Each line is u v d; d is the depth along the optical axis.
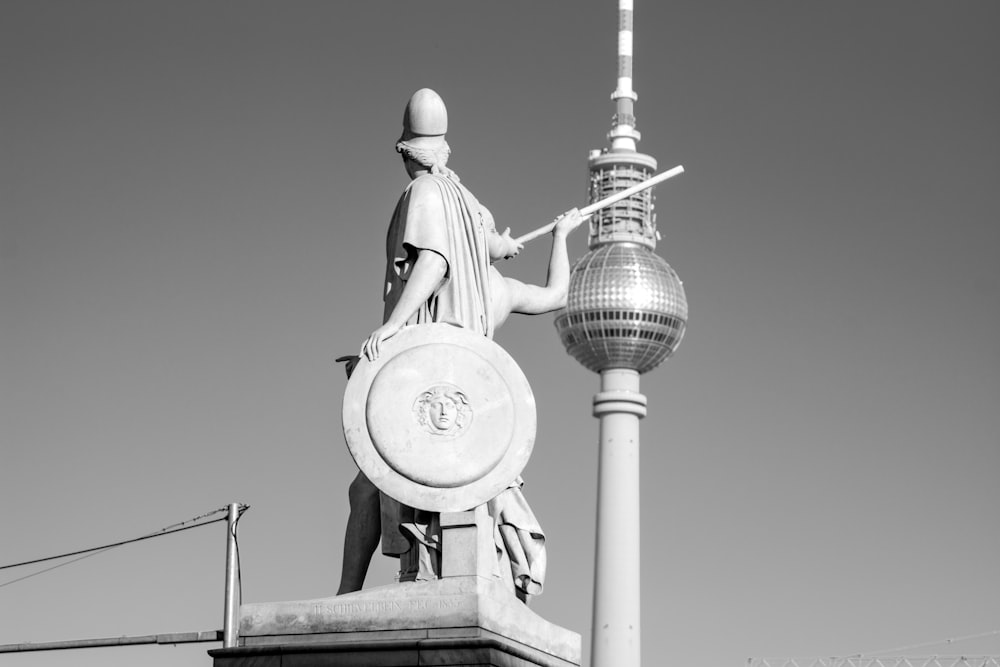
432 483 26.48
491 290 29.06
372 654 25.44
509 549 28.20
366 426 26.69
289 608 26.06
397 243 28.77
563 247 30.64
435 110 29.34
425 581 25.95
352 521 28.22
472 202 28.89
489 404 26.75
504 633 26.28
